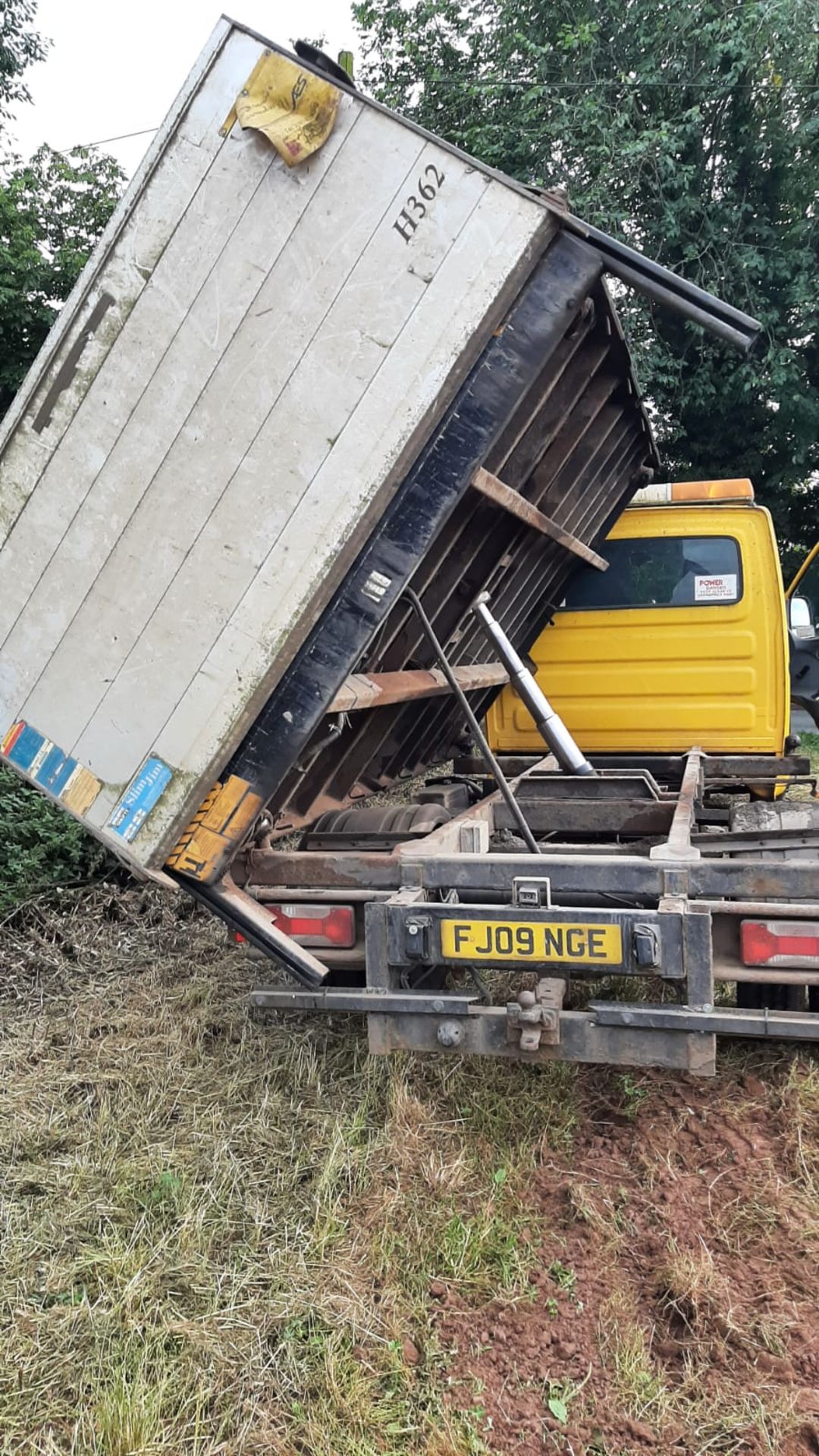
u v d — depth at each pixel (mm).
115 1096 3402
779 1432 2025
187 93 2744
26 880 5246
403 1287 2477
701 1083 3426
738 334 2709
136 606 2893
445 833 3535
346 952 3135
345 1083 3426
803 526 15898
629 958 2723
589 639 5809
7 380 13203
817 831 3355
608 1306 2389
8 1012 4160
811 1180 2818
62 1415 2137
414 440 2717
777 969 2756
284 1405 2133
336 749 3754
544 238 2701
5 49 15352
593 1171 2936
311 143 2676
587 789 4574
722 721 5629
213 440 2811
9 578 2984
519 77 13742
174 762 2883
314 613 2779
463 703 3277
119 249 2818
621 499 5531
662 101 13016
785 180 13320
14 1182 2939
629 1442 2037
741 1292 2418
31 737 3010
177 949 4816
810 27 11930
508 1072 3422
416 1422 2092
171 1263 2559
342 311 2725
